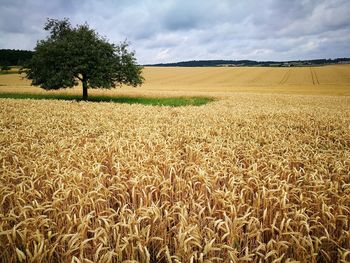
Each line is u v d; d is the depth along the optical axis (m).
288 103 30.67
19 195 4.70
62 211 4.25
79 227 3.78
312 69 109.44
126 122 13.54
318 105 28.69
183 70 114.00
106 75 33.69
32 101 23.52
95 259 3.36
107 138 9.16
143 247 3.79
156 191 5.31
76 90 50.03
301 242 3.87
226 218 3.90
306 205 4.82
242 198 4.80
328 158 7.52
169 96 40.62
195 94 43.69
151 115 16.03
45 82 33.66
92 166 5.99
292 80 82.56
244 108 22.61
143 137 9.34
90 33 34.09
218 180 5.86
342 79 82.38
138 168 6.03
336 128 13.77
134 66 35.50
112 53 34.94
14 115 14.98
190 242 3.62
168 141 8.91
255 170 5.98
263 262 4.00
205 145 9.04
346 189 5.15
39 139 9.71
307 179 5.82
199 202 5.01
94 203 4.45
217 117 15.36
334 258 4.19
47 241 3.68
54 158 6.97
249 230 4.15
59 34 35.66
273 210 4.72
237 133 11.23
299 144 9.66
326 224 4.31
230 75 95.81
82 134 10.26
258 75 94.38
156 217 4.05
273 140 10.20
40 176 5.65
